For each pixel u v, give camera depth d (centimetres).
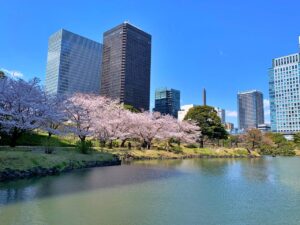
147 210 1030
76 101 3250
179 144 5306
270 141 6956
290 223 910
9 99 2258
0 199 1144
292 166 3055
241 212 1031
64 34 10062
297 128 12700
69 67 10038
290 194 1367
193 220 926
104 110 3844
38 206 1048
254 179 1872
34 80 2522
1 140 2812
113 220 904
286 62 13362
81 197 1216
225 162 3553
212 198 1254
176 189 1454
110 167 2522
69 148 2961
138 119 4238
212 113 5856
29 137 3138
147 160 3556
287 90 13212
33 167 1797
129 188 1452
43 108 2369
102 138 3616
